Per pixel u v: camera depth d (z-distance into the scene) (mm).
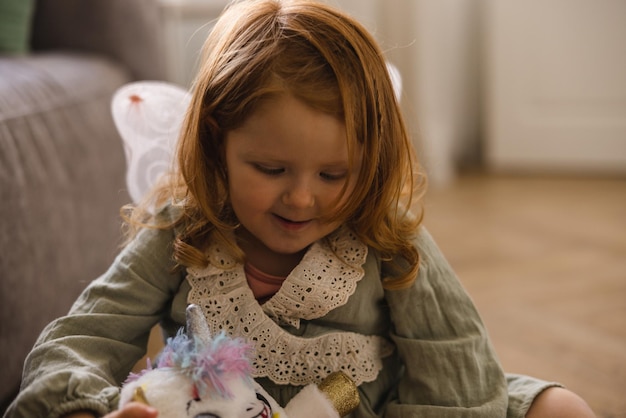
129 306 817
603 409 1065
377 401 854
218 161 809
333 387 764
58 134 1201
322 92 718
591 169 2746
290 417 738
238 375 651
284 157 726
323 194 751
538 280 1660
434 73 2762
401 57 2693
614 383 1152
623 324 1398
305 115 713
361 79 746
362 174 762
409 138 903
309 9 780
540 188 2590
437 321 840
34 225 1065
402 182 841
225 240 819
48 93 1238
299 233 769
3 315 965
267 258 837
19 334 1010
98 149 1364
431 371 815
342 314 824
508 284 1641
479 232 2074
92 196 1312
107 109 1461
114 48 1712
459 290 862
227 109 751
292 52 737
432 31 2732
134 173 1024
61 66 1413
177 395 626
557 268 1742
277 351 797
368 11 2633
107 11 1696
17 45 1511
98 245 1334
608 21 2609
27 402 694
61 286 1154
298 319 813
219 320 799
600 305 1500
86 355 768
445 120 2947
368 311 840
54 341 762
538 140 2787
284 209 749
